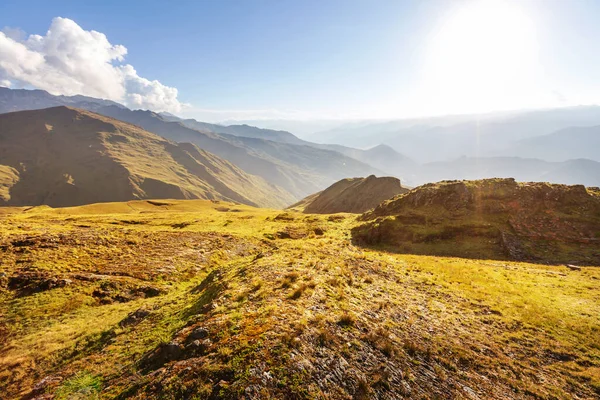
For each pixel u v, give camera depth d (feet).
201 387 29.66
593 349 51.65
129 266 111.04
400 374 37.93
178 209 451.12
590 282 90.43
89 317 75.05
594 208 153.38
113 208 401.29
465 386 39.01
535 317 63.41
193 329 43.91
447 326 56.34
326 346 38.60
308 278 63.93
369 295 64.49
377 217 208.85
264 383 30.22
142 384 34.32
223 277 76.28
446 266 104.83
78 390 39.19
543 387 41.24
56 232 142.61
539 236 142.61
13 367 51.90
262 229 200.13
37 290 89.04
